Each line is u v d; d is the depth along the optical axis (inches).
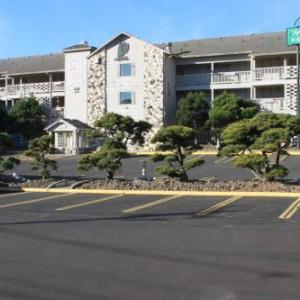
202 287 297.9
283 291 289.0
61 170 1328.7
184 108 1791.3
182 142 889.5
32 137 2043.6
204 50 2043.6
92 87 2043.6
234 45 2041.1
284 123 827.4
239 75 1969.7
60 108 2203.5
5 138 1135.0
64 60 2215.8
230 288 295.3
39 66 2308.1
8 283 311.4
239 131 834.2
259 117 845.8
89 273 333.7
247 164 831.1
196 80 2026.3
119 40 2007.9
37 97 2240.4
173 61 2038.6
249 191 807.7
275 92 1975.9
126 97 1995.6
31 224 553.3
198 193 824.9
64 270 342.6
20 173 1268.5
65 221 573.9
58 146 1955.0
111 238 460.8
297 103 1669.5
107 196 831.1
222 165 1312.7
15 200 796.0
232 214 609.6
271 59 1975.9
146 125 1058.1
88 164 945.5
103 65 2027.6
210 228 511.5
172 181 902.4
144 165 1138.0
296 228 505.0
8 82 2379.4
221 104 1690.5
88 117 2044.8
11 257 384.2
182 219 577.9
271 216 587.8
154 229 509.7
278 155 853.8
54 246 426.6
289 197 762.2
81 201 768.9
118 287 299.7
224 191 821.2
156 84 1956.2
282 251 395.9
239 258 372.8
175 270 339.0
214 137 1770.4
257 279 314.3
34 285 306.3
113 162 954.1
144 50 1974.7
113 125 1019.9
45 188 949.2
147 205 709.3
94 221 572.1
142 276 324.2
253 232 483.8
